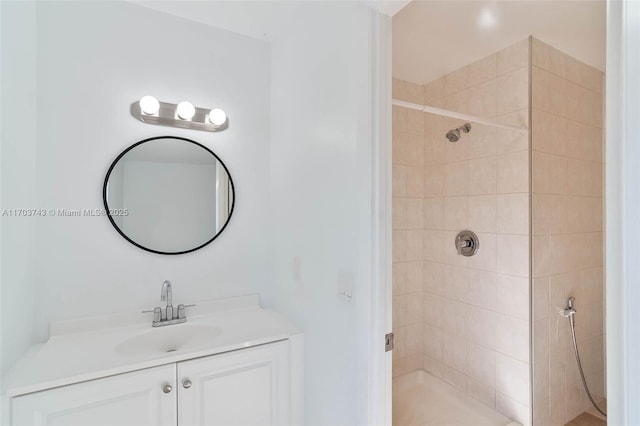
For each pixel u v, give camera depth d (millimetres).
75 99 1459
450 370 2162
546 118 1786
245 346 1379
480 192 1969
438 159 2227
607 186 460
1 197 1089
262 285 1922
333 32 1281
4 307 1103
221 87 1803
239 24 1752
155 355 1240
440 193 2215
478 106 1981
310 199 1456
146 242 1609
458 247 2086
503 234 1848
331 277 1285
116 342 1377
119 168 1554
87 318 1466
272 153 1896
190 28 1715
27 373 1100
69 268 1446
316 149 1404
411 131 2281
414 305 2328
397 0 1030
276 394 1451
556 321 1829
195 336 1574
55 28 1418
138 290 1594
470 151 2023
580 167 1940
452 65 2064
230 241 1829
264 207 1931
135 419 1174
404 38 1750
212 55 1776
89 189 1490
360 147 1105
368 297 1072
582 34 1703
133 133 1588
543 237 1771
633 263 429
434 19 1579
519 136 1769
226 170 1812
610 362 455
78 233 1467
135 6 1585
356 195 1134
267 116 1940
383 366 1077
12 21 1169
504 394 1849
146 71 1612
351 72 1166
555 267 1820
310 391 1450
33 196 1351
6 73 1123
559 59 1848
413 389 2195
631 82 431
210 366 1312
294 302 1604
